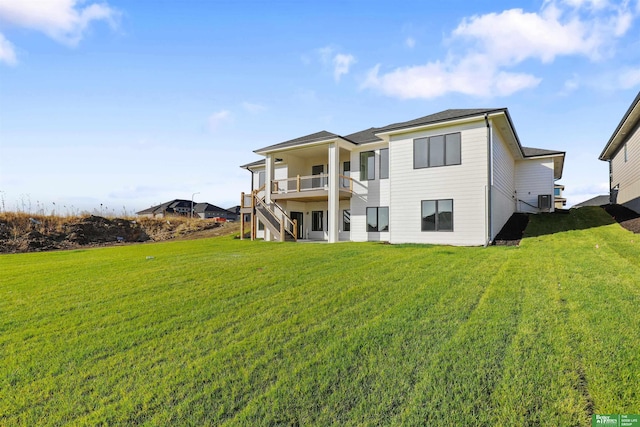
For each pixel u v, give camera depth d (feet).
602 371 8.95
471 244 41.34
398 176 47.67
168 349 11.79
